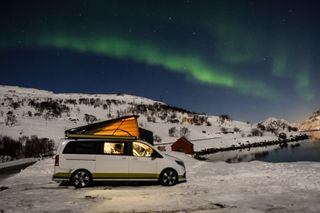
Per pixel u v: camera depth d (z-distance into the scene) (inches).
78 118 7652.6
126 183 471.5
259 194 352.2
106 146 451.2
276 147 5944.9
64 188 431.8
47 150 3472.0
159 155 458.9
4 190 434.9
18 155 3117.6
